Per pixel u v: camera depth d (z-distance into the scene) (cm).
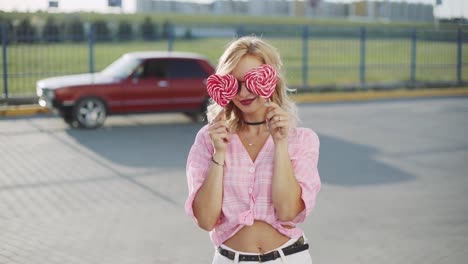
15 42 1862
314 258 591
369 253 607
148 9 6219
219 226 284
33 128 1386
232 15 6644
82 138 1265
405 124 1520
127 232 668
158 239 646
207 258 595
